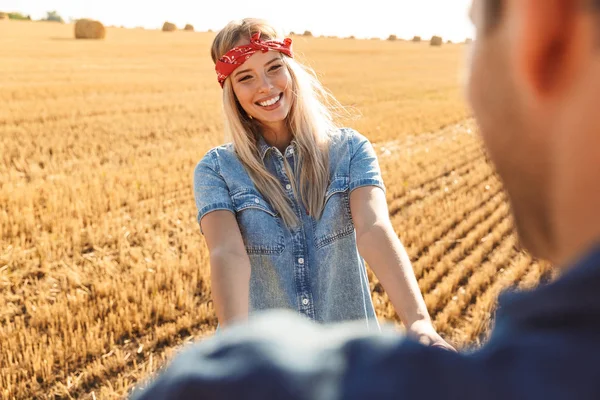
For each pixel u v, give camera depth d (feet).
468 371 0.99
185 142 40.60
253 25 6.00
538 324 0.97
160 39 155.84
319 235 5.84
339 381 1.01
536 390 0.91
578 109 0.98
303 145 5.93
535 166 1.07
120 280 17.54
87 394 12.73
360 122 48.42
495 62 1.11
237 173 5.92
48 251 19.54
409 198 26.50
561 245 1.08
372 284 17.03
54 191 26.58
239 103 6.11
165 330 14.89
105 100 58.18
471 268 18.30
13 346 13.92
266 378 1.02
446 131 47.44
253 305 5.83
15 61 90.22
